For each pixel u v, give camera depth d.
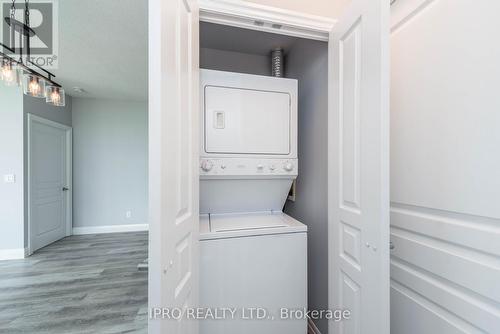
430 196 0.92
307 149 1.81
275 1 1.25
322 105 1.59
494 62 0.70
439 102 0.88
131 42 2.34
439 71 0.88
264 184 1.63
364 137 0.96
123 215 4.48
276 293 1.34
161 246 0.67
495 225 0.70
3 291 2.34
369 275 0.93
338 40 1.19
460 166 0.80
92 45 2.40
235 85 1.49
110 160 4.40
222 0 1.17
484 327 0.72
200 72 1.43
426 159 0.94
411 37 1.00
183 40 0.89
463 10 0.79
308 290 1.78
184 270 0.90
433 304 0.91
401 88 1.06
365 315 0.96
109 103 4.38
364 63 0.96
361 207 0.99
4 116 3.13
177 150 0.82
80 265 2.96
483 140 0.73
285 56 2.28
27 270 2.81
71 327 1.81
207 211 1.65
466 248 0.79
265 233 1.33
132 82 3.47
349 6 1.08
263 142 1.54
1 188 3.12
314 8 1.30
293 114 1.60
